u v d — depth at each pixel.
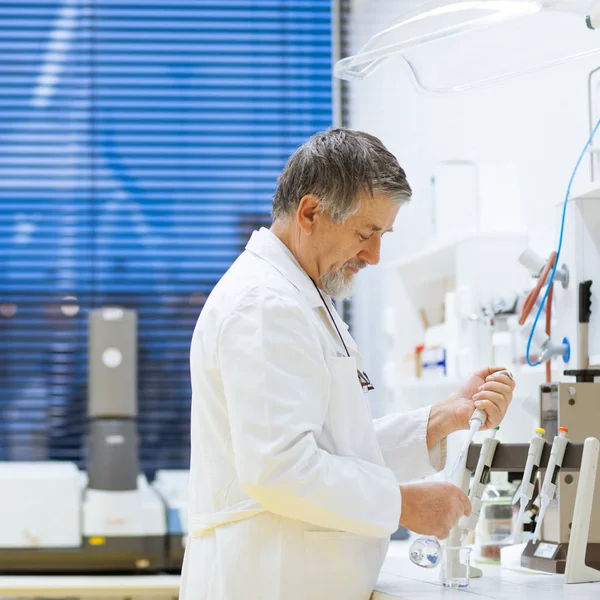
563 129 2.85
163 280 5.36
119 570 3.54
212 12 5.33
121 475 3.57
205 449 1.86
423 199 4.04
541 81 3.02
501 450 2.03
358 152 1.83
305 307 1.82
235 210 5.38
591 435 2.17
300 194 1.86
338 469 1.71
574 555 1.94
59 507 3.50
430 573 2.10
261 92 5.33
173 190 5.36
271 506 1.69
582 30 2.12
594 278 2.36
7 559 3.46
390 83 4.48
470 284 3.06
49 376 5.29
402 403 3.82
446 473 3.19
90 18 5.34
